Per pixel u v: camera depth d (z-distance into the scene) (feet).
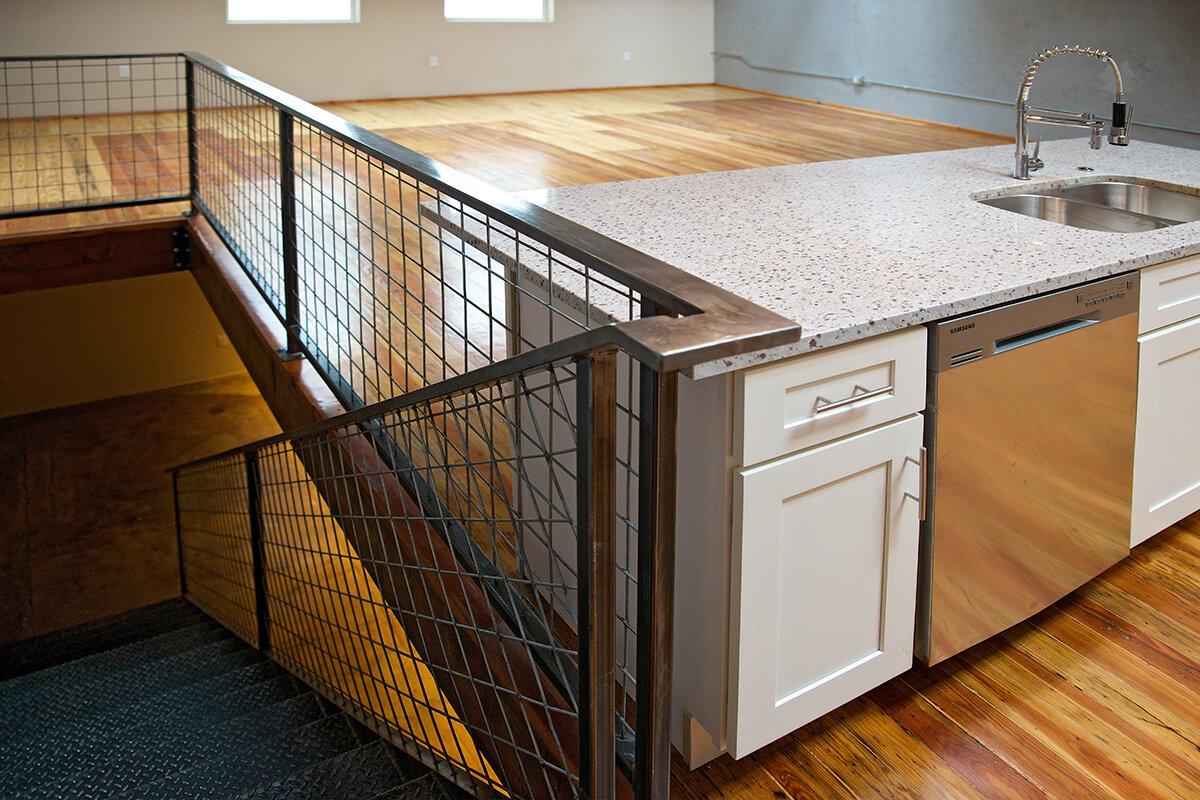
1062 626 7.04
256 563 11.09
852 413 5.25
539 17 34.47
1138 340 6.70
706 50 36.40
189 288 25.38
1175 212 8.48
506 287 6.91
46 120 27.35
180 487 16.84
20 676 12.54
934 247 6.50
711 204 7.86
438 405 9.34
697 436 5.11
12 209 17.03
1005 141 24.75
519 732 5.95
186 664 11.47
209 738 8.46
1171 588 7.45
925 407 5.64
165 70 28.78
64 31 27.25
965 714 6.22
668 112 30.17
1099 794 5.59
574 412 6.38
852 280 5.77
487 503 7.88
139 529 19.71
